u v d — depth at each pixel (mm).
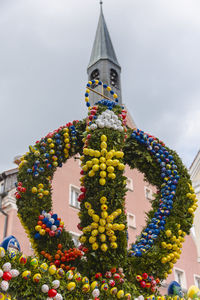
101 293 4629
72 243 5273
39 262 4395
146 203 19562
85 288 4484
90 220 5062
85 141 5633
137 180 19922
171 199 5824
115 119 5754
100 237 4875
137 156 6156
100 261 4859
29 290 4094
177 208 5754
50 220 5215
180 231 5555
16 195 5441
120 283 4793
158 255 5273
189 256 19438
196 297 6059
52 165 5848
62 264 4953
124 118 6039
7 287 3865
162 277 5309
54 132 6051
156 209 5855
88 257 4926
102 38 18531
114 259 4859
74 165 17219
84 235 5031
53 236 5191
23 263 4156
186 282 18359
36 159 5676
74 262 5035
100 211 5020
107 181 5168
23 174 5586
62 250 5117
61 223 5379
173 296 5691
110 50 17953
